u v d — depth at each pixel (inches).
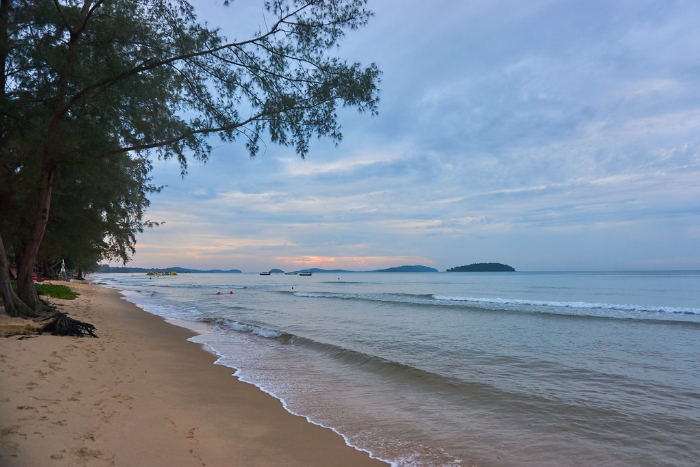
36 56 387.5
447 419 254.2
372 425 242.5
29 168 393.7
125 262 738.8
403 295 1596.9
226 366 386.6
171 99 402.6
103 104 408.2
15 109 387.9
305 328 657.0
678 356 439.8
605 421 250.1
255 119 362.9
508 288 2135.8
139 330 569.6
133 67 382.3
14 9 386.0
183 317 819.4
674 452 207.2
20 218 512.1
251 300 1346.0
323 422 245.3
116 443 169.3
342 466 186.5
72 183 550.0
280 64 354.9
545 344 511.8
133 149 388.5
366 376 358.9
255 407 264.8
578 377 352.2
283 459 188.7
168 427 200.8
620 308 997.8
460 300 1305.4
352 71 354.6
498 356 438.3
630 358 429.4
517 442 219.3
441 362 409.1
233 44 350.9
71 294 1003.9
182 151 385.7
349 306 1089.4
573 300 1294.3
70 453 150.6
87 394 224.8
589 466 192.5
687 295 1451.8
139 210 672.4
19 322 375.2
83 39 398.3
